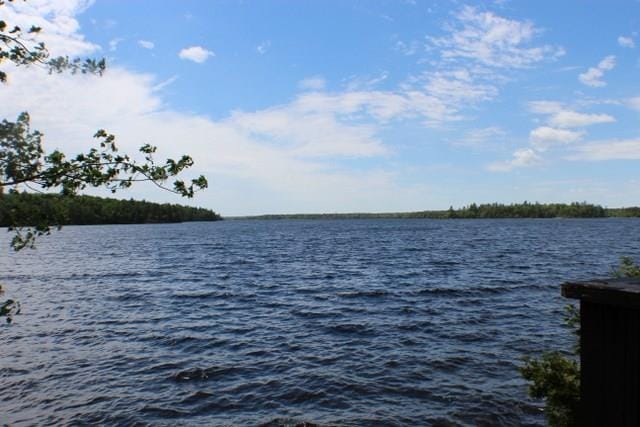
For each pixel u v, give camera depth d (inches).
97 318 710.5
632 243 2180.1
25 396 414.3
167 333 615.2
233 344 559.2
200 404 391.9
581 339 161.5
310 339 574.9
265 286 1009.5
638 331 143.0
